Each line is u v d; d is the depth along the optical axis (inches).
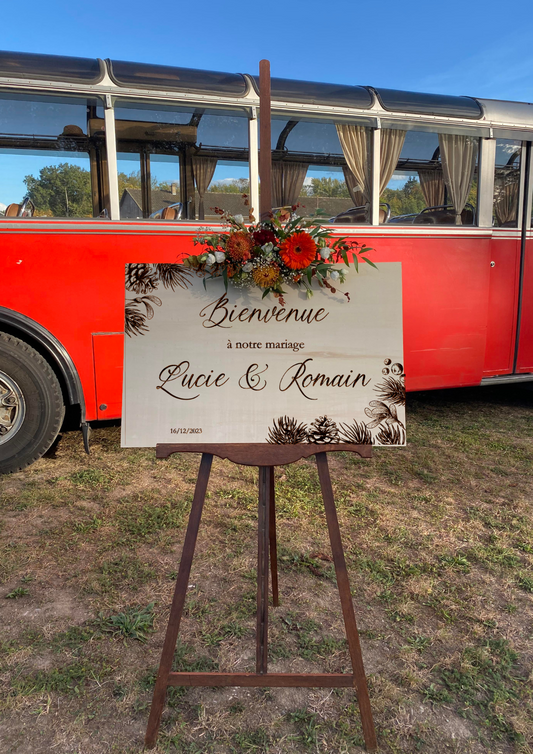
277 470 161.5
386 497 144.5
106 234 156.3
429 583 104.6
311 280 72.4
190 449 68.1
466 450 183.2
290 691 78.0
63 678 79.0
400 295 72.8
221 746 68.6
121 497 141.4
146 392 69.1
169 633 67.7
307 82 177.5
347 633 68.2
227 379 70.0
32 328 150.8
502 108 201.8
